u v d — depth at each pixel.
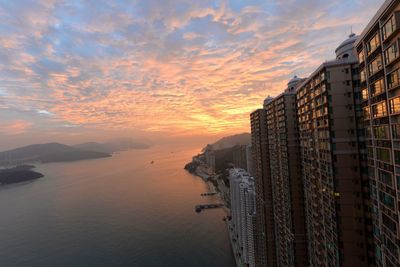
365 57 36.91
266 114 111.44
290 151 85.50
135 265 168.12
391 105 31.02
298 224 84.56
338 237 50.09
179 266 167.38
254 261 140.25
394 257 32.97
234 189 189.88
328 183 52.50
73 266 166.38
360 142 48.56
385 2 30.30
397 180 31.17
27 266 167.00
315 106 56.91
